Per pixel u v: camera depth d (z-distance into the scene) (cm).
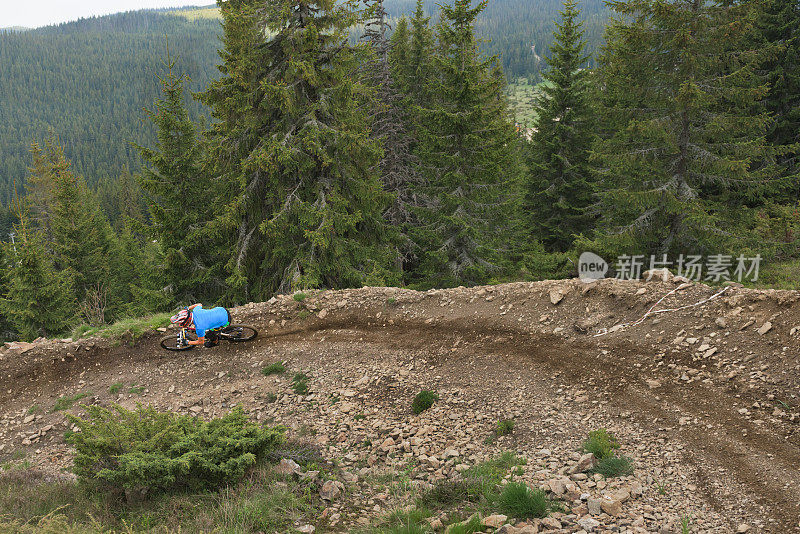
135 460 571
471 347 1030
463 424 811
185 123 1958
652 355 850
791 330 757
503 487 588
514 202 1925
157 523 541
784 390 669
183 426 698
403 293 1284
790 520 472
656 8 1479
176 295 2025
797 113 2181
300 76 1584
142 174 1955
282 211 1638
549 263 1989
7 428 1029
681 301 944
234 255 1788
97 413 677
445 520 539
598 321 986
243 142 1723
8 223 7756
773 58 1501
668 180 1630
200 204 2034
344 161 1708
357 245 1777
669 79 1534
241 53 1579
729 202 2009
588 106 2612
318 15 1653
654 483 573
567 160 2684
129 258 4138
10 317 2780
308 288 1602
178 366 1157
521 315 1081
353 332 1184
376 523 545
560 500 550
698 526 490
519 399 841
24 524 475
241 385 1061
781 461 559
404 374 994
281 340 1201
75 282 3312
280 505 572
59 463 902
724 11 1441
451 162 1781
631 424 705
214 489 624
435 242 1927
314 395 981
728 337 816
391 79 2486
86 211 3716
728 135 1580
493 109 1756
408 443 786
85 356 1209
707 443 624
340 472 707
